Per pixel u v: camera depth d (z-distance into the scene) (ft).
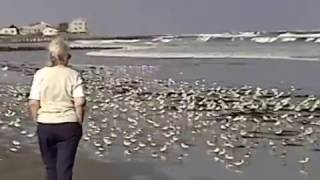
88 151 38.70
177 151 38.91
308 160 35.55
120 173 32.60
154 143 41.45
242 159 36.40
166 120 52.80
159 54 201.36
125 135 44.98
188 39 361.71
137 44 329.11
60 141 24.06
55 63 24.39
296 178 31.63
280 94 70.59
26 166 34.19
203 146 40.68
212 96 70.79
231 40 319.88
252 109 59.06
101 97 72.28
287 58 155.94
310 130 45.65
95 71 123.24
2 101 70.44
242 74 107.86
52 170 24.62
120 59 178.81
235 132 46.34
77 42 395.96
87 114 56.90
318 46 223.30
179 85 87.92
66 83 23.99
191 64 143.43
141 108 61.16
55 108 23.82
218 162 35.58
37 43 411.75
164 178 31.55
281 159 36.47
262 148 40.04
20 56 212.02
